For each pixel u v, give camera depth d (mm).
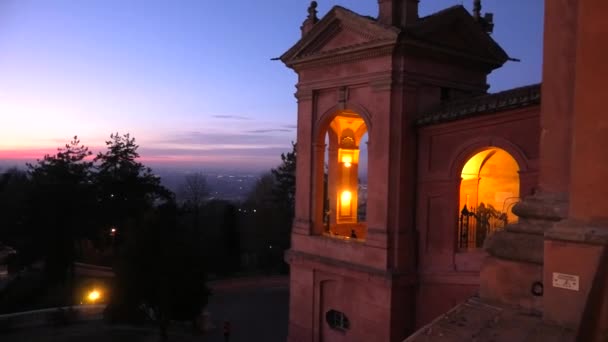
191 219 70875
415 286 18906
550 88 6934
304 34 22484
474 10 20938
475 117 17047
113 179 52812
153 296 32906
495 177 20891
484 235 19500
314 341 21531
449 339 5742
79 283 50219
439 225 18500
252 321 39938
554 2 6867
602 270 4945
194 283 33562
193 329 36594
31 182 50812
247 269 64000
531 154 15789
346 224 24703
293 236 22656
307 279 21938
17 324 34062
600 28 5641
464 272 17734
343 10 19203
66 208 47969
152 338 33781
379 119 18953
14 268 50344
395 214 18734
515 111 16031
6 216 52125
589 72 5707
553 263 5910
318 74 21312
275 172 69188
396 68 18547
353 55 19609
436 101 19469
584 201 5754
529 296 6637
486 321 6230
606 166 5594
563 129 6816
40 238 47812
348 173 24984
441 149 18422
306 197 22094
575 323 5707
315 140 21703
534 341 5512
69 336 33125
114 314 35031
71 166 49875
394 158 18719
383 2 18844
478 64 20453
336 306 20875
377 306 18969
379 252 18797
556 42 6852
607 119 5582
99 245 52906
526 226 6953
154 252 33156
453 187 18047
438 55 19172
